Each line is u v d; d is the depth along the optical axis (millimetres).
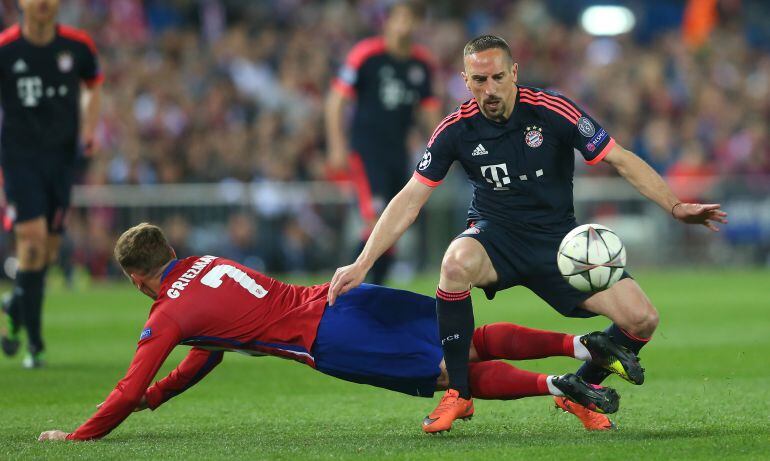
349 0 79625
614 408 17922
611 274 18125
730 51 85438
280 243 62062
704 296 49750
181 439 18656
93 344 34375
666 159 71688
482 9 85625
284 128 67125
